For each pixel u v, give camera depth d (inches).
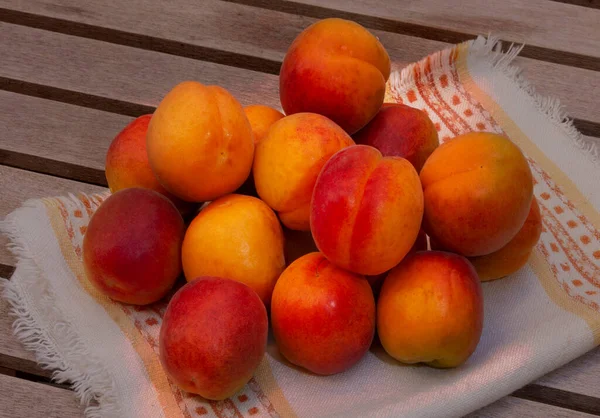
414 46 33.1
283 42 33.2
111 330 27.7
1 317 28.2
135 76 32.3
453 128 31.4
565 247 29.4
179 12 33.5
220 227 26.7
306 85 27.9
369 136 28.6
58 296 28.2
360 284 26.5
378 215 25.4
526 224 27.5
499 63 32.4
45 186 30.4
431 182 26.6
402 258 26.3
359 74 27.7
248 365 25.8
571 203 30.1
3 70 32.1
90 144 31.2
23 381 27.3
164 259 27.2
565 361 27.4
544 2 34.0
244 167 27.2
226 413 26.6
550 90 32.3
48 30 33.0
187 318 25.6
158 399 26.7
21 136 31.1
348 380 27.1
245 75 32.5
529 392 27.7
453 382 26.6
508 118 31.5
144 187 28.4
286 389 27.0
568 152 31.0
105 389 26.8
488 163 26.1
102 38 33.0
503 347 27.3
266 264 26.8
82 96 32.0
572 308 28.2
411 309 26.1
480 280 28.3
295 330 26.1
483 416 27.2
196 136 26.4
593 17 33.8
